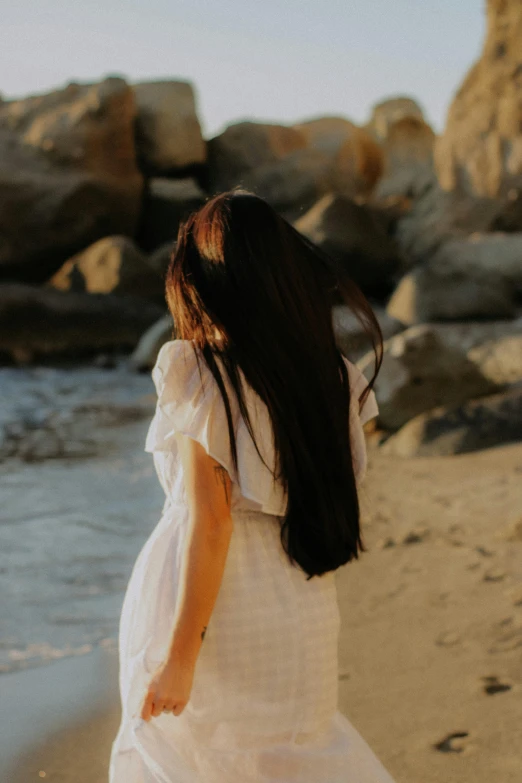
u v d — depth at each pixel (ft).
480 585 13.80
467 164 84.99
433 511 18.70
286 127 93.30
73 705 11.25
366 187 100.32
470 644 11.66
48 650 13.10
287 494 5.72
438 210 85.71
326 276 6.00
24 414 36.24
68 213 70.64
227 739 5.61
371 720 9.86
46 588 15.84
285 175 87.20
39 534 19.30
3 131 73.15
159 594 5.74
